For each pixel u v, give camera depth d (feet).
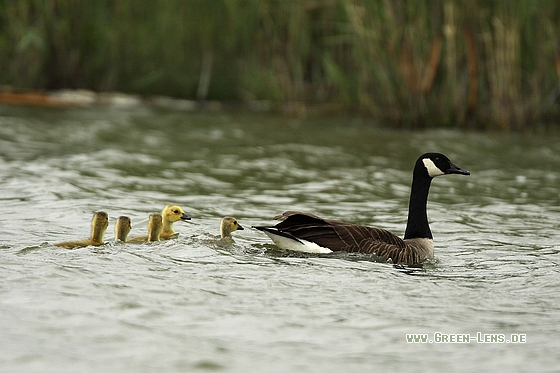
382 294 32.68
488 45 77.82
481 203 52.65
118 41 92.79
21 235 40.47
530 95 79.41
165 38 93.61
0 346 26.00
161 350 26.27
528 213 49.73
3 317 28.43
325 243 38.06
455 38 78.43
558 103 80.74
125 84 95.35
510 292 33.45
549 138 76.33
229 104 96.43
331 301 31.58
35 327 27.68
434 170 41.65
